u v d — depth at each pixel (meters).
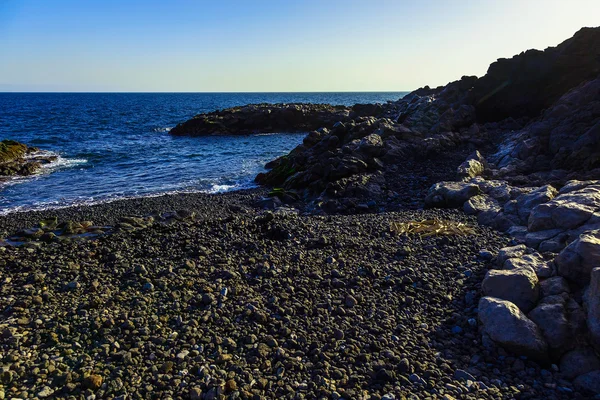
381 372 6.84
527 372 7.00
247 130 72.62
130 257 12.17
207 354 7.39
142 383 6.55
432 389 6.55
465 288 9.65
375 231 13.76
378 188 22.00
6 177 33.25
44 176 33.91
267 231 14.19
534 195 13.95
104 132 68.62
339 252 11.96
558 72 30.02
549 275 8.74
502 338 7.40
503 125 30.34
